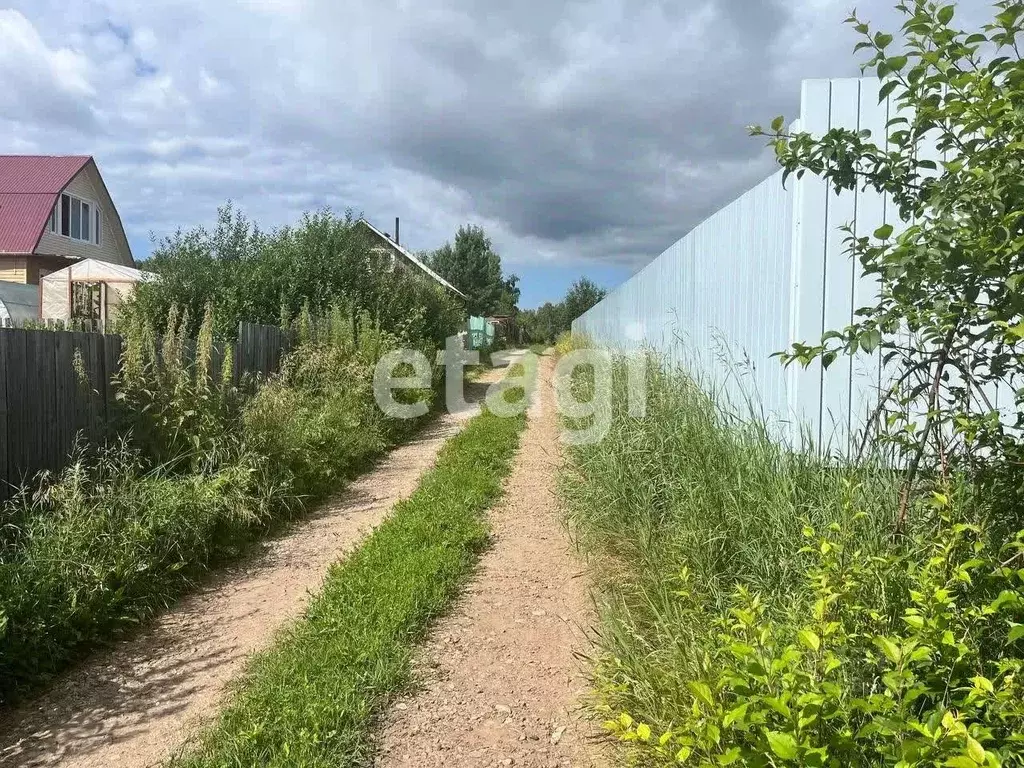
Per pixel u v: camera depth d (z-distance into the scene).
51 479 4.89
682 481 4.17
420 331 15.43
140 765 2.84
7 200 24.47
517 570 4.74
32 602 3.76
